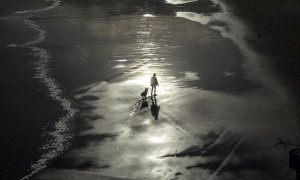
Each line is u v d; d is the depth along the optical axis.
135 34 35.59
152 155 16.73
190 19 40.94
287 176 14.93
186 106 21.20
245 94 22.53
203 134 18.30
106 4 49.94
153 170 15.70
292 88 23.19
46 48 32.00
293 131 18.23
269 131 18.31
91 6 48.88
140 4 49.50
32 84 24.88
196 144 17.47
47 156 17.00
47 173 15.80
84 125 19.58
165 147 17.31
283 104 21.09
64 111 21.12
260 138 17.72
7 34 36.34
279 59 28.27
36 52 31.05
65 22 40.62
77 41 33.75
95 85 24.47
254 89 23.19
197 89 23.42
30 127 19.53
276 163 15.80
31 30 37.59
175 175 15.33
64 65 28.09
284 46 31.05
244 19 39.91
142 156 16.69
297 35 33.69
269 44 31.69
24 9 47.50
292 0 47.81
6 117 20.61
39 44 33.09
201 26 38.03
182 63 27.94
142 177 15.27
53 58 29.62
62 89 23.98
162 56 29.52
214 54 29.73
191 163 16.08
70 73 26.55
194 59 28.72
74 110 21.22
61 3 51.22
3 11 46.44
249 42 32.50
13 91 23.89
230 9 44.72
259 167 15.63
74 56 29.94
